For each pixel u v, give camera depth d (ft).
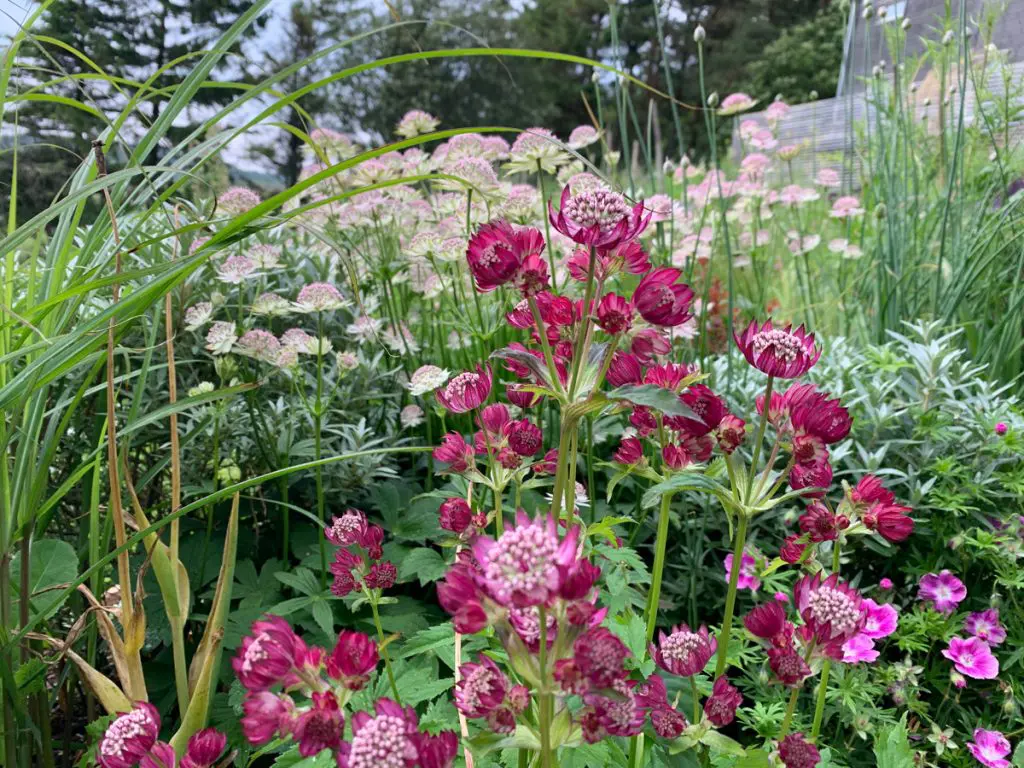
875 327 11.74
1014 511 7.75
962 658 6.29
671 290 3.34
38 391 4.79
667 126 80.64
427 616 7.09
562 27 98.73
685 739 3.30
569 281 7.02
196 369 8.41
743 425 3.68
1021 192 10.85
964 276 10.92
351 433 8.02
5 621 4.73
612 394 3.06
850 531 3.83
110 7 56.95
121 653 4.91
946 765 6.33
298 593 7.15
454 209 8.48
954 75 14.26
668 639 3.40
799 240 13.35
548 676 2.53
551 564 2.22
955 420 8.25
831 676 6.12
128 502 7.29
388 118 81.35
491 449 4.05
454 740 2.53
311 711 2.53
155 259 8.11
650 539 8.13
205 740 3.09
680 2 97.09
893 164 13.20
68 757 5.96
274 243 10.39
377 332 8.55
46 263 5.08
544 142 7.80
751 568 6.78
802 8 96.27
